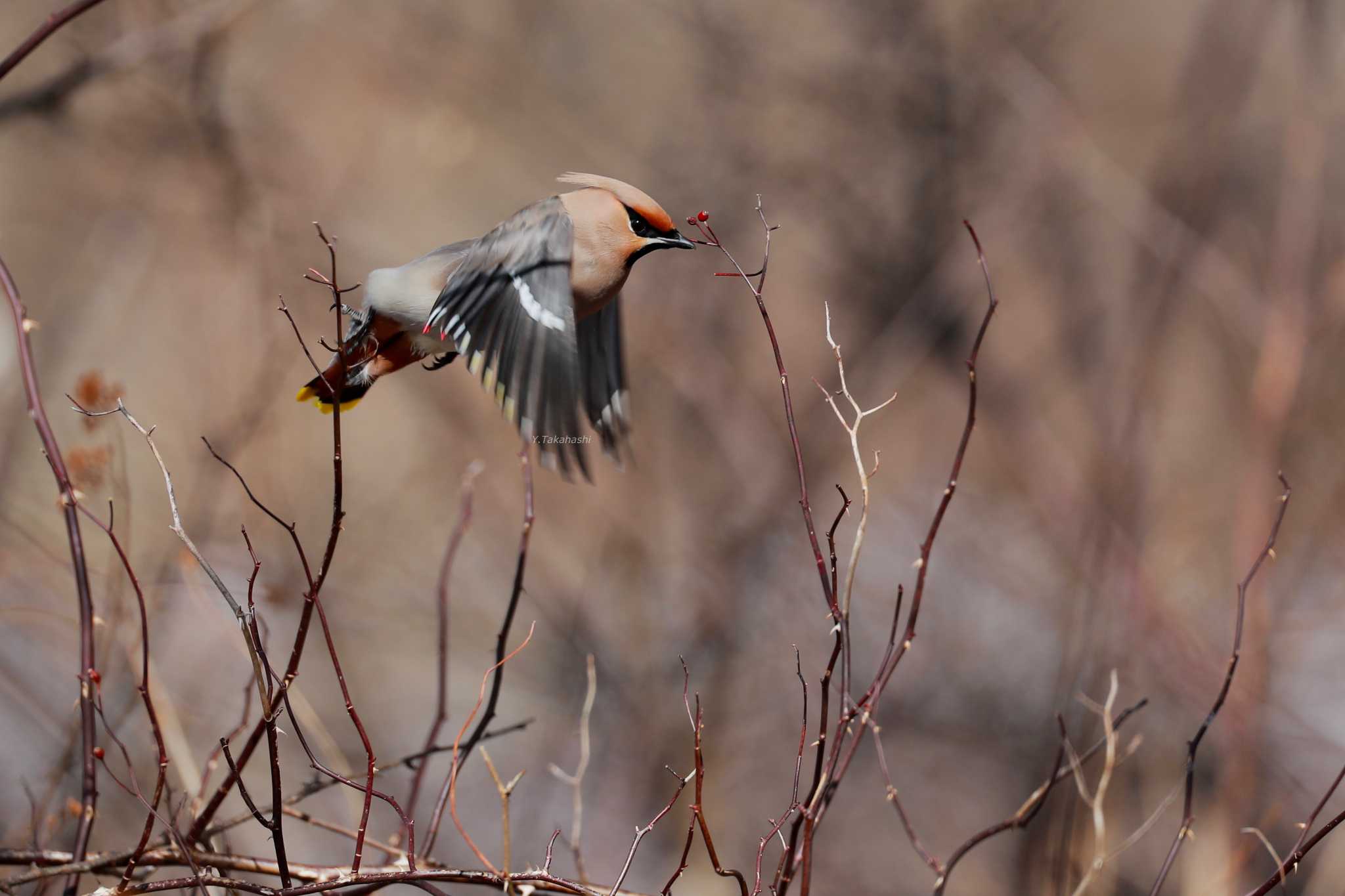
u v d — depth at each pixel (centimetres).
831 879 1191
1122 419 1460
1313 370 1341
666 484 1462
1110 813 1012
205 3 1211
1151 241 1477
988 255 1572
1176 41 1667
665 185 1625
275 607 724
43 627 935
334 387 550
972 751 1286
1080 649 1034
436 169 1675
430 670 1374
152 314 1502
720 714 1286
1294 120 1265
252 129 1494
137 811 796
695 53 1625
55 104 969
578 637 1358
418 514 1531
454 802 450
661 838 1205
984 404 1577
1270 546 513
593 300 571
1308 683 1223
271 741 418
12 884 450
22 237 1487
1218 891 766
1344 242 1298
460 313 525
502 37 1667
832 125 1599
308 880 471
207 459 1133
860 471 443
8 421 1091
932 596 1438
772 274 1609
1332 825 466
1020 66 1551
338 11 1587
